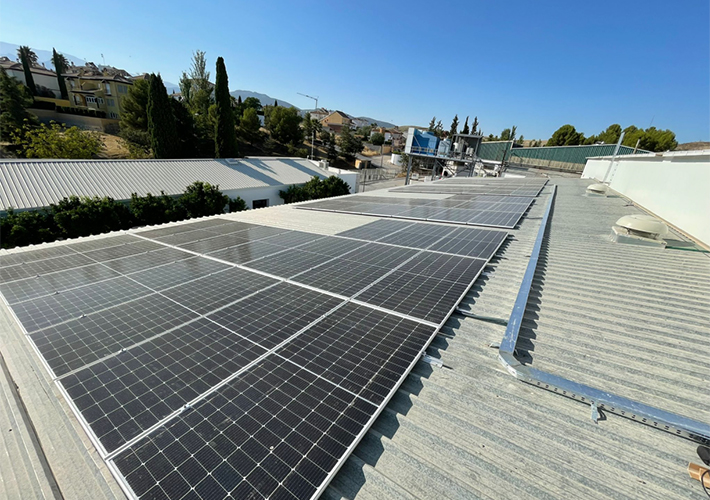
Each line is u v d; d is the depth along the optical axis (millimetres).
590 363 4219
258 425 2975
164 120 39156
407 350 4109
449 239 9000
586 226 10586
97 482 2701
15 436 3184
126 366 3764
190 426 2957
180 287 5875
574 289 6125
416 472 2865
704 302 5602
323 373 3664
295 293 5637
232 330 4492
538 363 4227
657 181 12320
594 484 2764
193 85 65625
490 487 2744
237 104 89875
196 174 29828
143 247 8430
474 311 5410
